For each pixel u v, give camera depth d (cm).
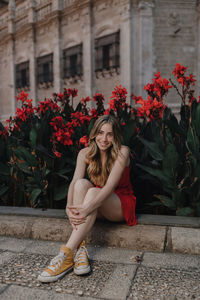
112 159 194
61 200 283
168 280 158
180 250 195
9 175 287
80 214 172
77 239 172
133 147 266
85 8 1450
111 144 194
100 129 191
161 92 239
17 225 232
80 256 172
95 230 212
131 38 1231
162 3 1225
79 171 204
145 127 269
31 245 213
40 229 225
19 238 229
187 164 230
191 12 1234
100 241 210
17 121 344
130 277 162
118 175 187
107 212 201
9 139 313
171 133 257
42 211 246
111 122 191
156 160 253
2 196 292
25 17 1897
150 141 257
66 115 341
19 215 243
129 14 1219
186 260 184
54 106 341
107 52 1432
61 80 1684
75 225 175
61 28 1645
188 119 275
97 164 199
